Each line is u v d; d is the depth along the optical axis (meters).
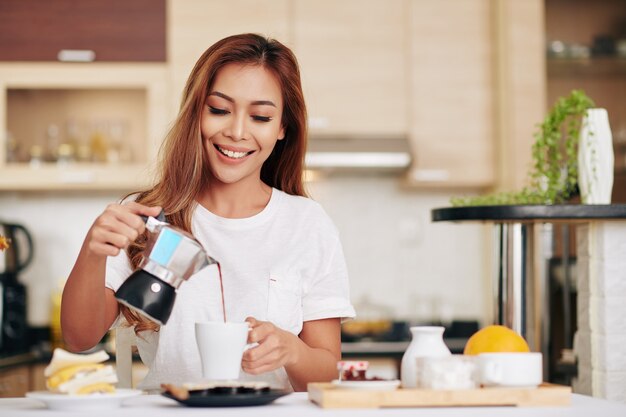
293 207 1.95
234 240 1.88
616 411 1.33
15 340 4.26
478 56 4.37
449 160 4.35
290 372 1.69
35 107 4.26
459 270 4.75
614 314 2.25
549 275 3.00
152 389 1.82
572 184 2.38
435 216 2.37
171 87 4.27
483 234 4.74
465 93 4.36
